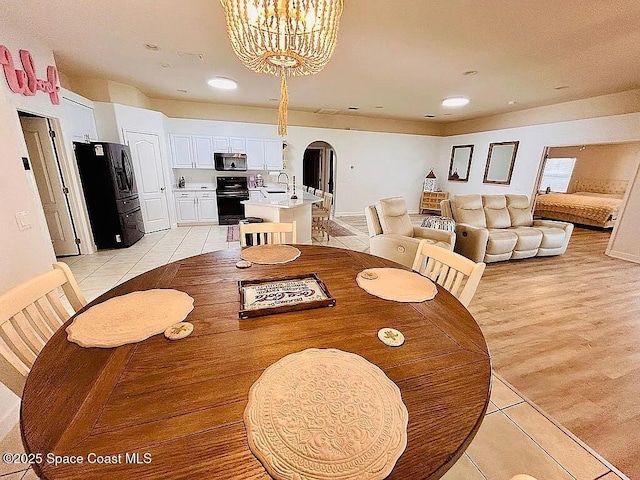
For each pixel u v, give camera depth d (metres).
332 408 0.70
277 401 0.71
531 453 1.42
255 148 6.44
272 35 1.70
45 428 0.64
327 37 1.72
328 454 0.59
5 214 1.65
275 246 2.04
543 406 1.72
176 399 0.72
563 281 3.62
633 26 2.52
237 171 6.73
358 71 3.83
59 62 3.67
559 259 4.55
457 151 7.84
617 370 2.04
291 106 6.25
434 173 8.56
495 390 1.83
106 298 1.23
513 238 4.13
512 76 3.92
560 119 5.36
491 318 2.71
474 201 4.54
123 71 4.01
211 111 6.12
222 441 0.62
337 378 0.79
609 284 3.54
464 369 0.86
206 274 1.53
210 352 0.91
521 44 2.94
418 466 0.58
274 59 1.91
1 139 1.65
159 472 0.56
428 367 0.86
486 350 0.95
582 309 2.90
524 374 1.98
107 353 0.89
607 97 4.65
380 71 3.82
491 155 6.85
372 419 0.67
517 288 3.40
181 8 2.37
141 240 5.00
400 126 7.87
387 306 1.22
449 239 3.64
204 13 2.45
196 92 5.15
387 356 0.90
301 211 4.29
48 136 3.63
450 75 3.93
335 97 5.31
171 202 5.83
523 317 2.74
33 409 0.68
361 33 2.76
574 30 2.62
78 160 4.04
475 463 1.37
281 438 0.62
